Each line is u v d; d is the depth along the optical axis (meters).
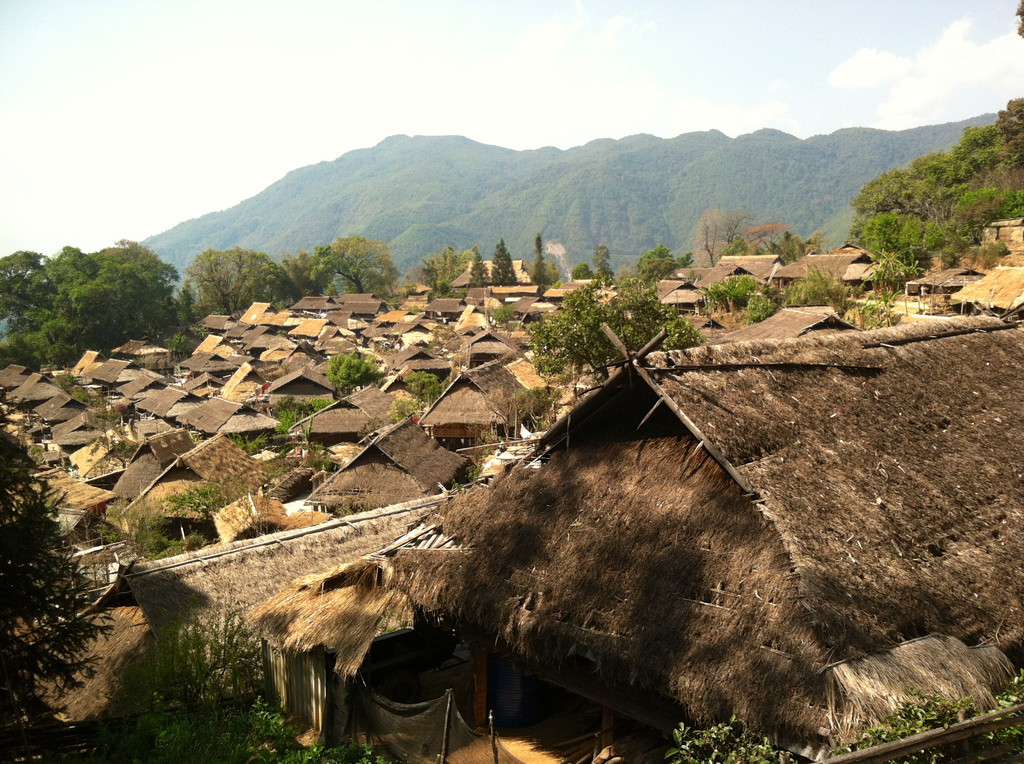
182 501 30.98
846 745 5.97
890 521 8.53
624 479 10.12
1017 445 10.75
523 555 9.95
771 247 105.62
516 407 38.09
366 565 11.45
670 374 9.88
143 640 15.00
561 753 10.01
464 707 11.55
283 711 12.34
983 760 6.23
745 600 7.56
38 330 101.25
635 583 8.59
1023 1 46.28
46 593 13.30
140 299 106.62
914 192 78.75
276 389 60.06
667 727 8.55
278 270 133.50
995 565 8.37
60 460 53.09
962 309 44.16
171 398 61.00
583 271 128.38
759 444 9.21
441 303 108.25
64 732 11.77
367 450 31.81
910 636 7.12
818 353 11.45
